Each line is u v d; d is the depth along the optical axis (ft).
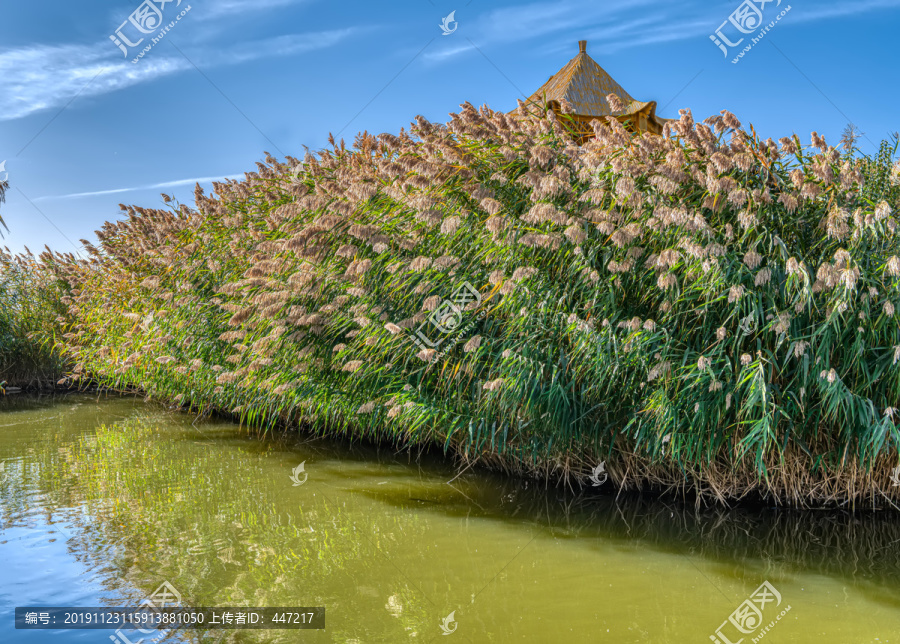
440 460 18.98
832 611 9.46
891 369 12.41
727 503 14.48
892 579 10.62
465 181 16.10
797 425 13.12
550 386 14.34
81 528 12.76
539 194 14.80
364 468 18.11
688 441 13.30
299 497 15.26
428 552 11.81
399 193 16.48
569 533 12.92
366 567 11.06
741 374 12.55
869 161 15.44
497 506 14.69
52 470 17.62
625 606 9.62
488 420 15.72
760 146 14.25
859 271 12.12
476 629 8.83
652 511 14.20
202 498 15.06
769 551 11.90
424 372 17.01
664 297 13.99
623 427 14.60
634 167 13.83
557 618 9.22
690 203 14.02
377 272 17.47
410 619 9.08
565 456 15.85
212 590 9.96
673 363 13.28
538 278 14.75
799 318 12.89
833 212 12.55
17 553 11.37
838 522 13.33
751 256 12.56
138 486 16.02
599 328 14.17
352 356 18.35
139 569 10.72
